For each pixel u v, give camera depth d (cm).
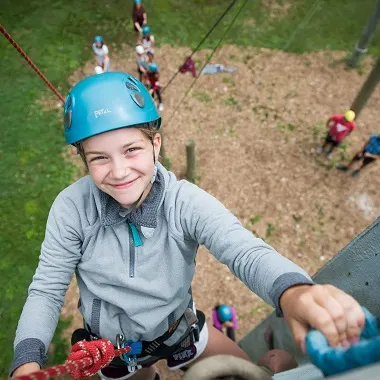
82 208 147
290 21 848
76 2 830
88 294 160
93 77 137
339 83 768
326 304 85
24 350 135
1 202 570
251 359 301
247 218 604
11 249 531
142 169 132
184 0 860
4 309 487
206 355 219
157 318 158
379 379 66
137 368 206
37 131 646
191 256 152
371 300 138
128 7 838
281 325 233
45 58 742
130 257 147
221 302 521
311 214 612
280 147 677
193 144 554
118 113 129
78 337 185
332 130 616
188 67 682
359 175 652
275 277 109
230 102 726
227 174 643
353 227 605
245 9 857
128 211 140
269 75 768
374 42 831
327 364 79
